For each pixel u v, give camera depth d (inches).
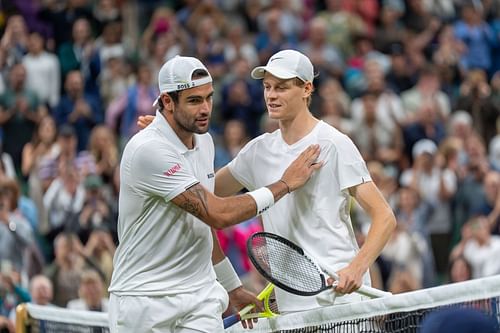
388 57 1643.7
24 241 1060.5
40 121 1369.3
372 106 1413.6
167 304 542.9
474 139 1307.8
